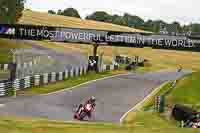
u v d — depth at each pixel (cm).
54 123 2959
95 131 2622
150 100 6312
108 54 16038
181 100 6203
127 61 11931
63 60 12006
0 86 5666
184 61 17038
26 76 7069
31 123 2816
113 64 10338
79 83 7550
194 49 8569
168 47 8662
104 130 2669
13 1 13425
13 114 4391
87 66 9262
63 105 5431
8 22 13388
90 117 4572
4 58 10581
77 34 8931
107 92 6831
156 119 5012
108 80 8294
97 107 5503
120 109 5534
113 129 2727
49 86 6944
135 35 8769
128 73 10006
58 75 7525
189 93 6656
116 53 16562
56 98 5928
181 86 7244
